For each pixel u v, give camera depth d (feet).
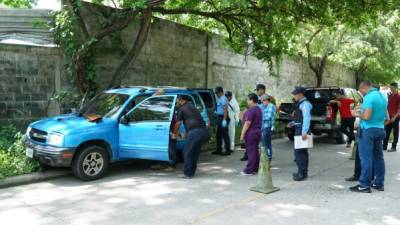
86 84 35.99
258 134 28.81
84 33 34.96
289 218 19.15
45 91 35.63
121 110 27.86
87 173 26.14
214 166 31.89
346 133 42.73
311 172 29.81
